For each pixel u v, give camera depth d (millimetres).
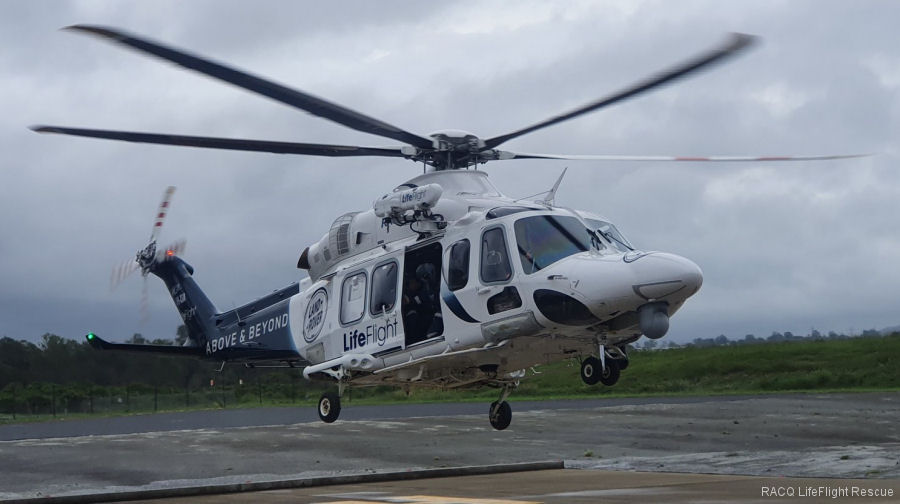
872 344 46281
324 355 16859
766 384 39656
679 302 12812
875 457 15266
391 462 17578
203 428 25281
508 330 13781
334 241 16891
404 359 15141
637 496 10484
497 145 15477
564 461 16953
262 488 12883
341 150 15031
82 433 24641
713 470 14648
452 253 14586
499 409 16688
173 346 21406
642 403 30469
